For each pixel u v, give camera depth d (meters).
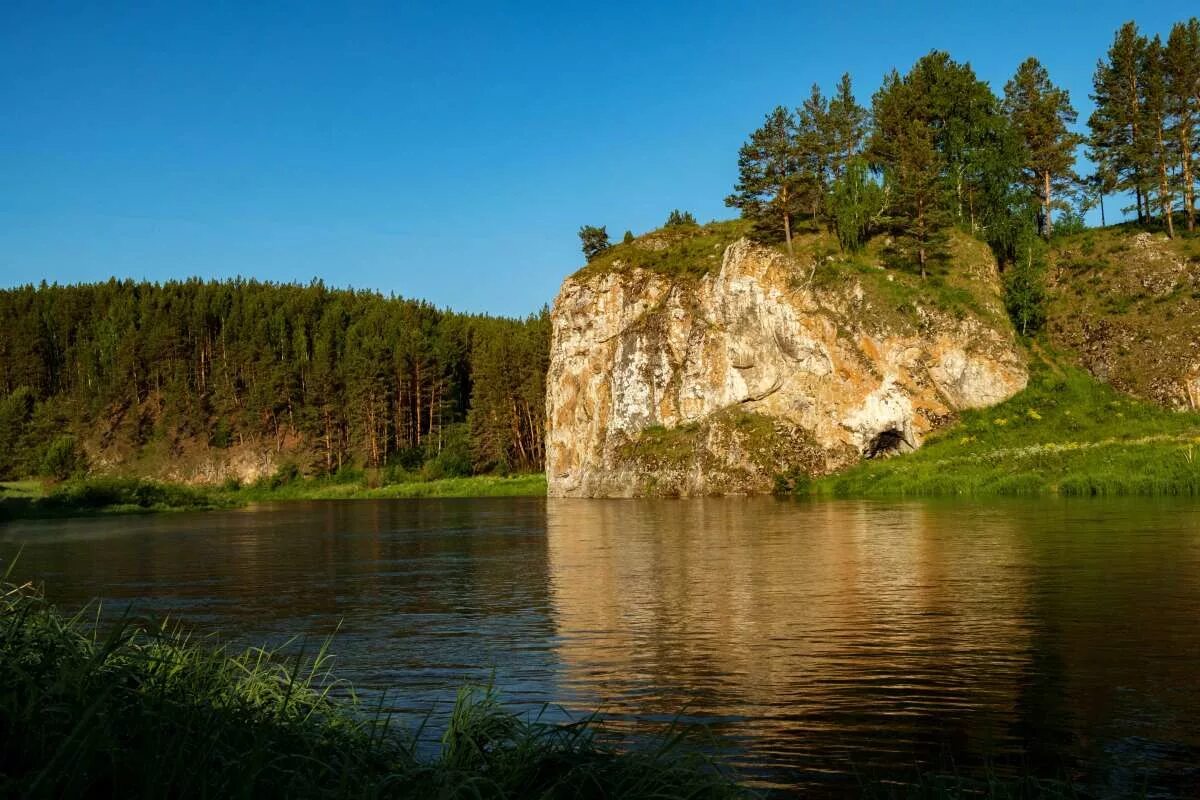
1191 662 12.70
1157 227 80.06
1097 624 15.34
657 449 76.31
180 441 134.75
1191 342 65.88
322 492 108.69
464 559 29.58
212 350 154.88
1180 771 8.66
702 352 77.62
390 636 16.36
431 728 10.40
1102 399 65.88
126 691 7.11
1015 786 8.09
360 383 124.44
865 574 22.23
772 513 45.59
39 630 8.13
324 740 7.67
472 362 146.50
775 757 9.25
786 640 14.99
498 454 116.62
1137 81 79.81
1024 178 85.06
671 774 7.34
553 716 10.89
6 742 5.93
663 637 15.61
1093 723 10.18
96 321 163.50
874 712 10.80
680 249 86.50
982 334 69.06
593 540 34.84
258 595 22.03
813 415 71.06
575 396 87.88
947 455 63.81
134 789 5.75
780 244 78.06
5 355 157.38
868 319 70.62
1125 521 32.22
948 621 16.09
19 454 135.00
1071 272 77.50
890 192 78.56
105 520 59.72
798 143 78.44
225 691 8.66
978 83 86.50
